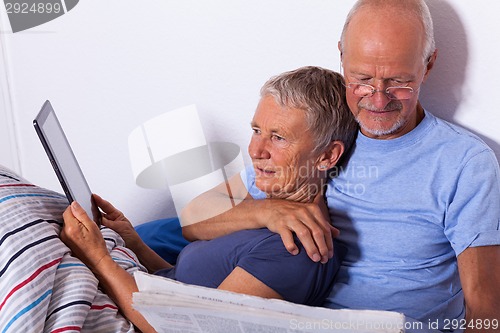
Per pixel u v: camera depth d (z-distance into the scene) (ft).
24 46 6.85
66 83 6.84
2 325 4.46
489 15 5.05
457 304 5.12
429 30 4.71
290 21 5.74
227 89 6.18
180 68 6.31
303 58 5.82
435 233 4.99
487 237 4.77
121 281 4.87
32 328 4.43
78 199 5.20
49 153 4.89
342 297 5.07
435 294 5.00
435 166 4.93
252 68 6.03
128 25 6.37
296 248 4.56
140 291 4.33
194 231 5.26
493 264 4.79
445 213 4.93
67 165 5.23
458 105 5.37
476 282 4.75
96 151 6.96
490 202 4.80
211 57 6.15
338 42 5.27
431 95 5.43
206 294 4.17
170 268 5.52
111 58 6.56
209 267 4.88
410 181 4.99
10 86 7.09
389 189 5.04
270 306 4.05
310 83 4.82
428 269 5.03
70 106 6.91
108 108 6.75
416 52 4.62
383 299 5.00
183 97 6.39
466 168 4.84
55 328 4.47
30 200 5.00
